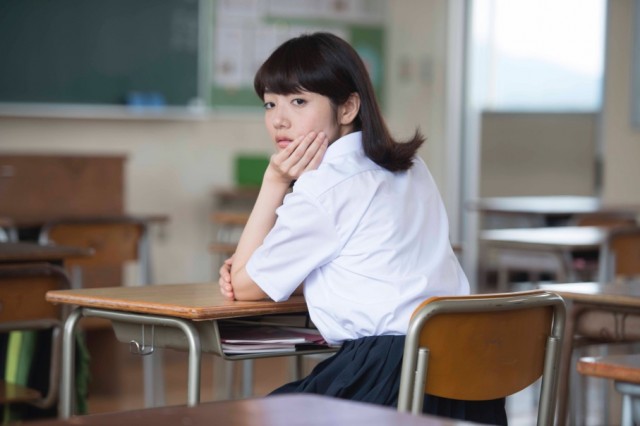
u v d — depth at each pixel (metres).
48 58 6.66
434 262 2.32
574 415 3.53
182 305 2.22
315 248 2.28
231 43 7.55
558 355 2.25
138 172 7.25
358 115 2.42
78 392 3.28
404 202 2.32
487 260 7.92
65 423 1.25
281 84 2.38
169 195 7.38
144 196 7.29
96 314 2.41
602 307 2.86
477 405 2.20
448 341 2.05
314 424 1.24
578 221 5.90
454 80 8.43
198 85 7.21
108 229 4.80
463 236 8.44
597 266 5.26
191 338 2.21
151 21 7.02
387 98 8.25
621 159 8.88
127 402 5.25
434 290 2.29
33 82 6.62
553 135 8.66
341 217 2.28
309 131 2.38
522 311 2.16
